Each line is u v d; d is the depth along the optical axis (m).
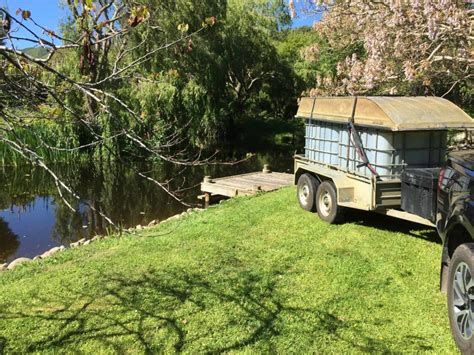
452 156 4.45
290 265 5.48
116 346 3.86
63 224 12.59
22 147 2.92
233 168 22.42
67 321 4.36
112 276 5.52
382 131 6.03
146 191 16.97
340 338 3.78
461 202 3.81
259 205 9.17
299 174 8.55
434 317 4.02
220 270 5.48
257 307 4.42
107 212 13.82
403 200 5.81
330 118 7.21
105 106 2.91
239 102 34.81
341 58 14.30
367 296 4.50
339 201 6.63
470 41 9.26
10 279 5.88
